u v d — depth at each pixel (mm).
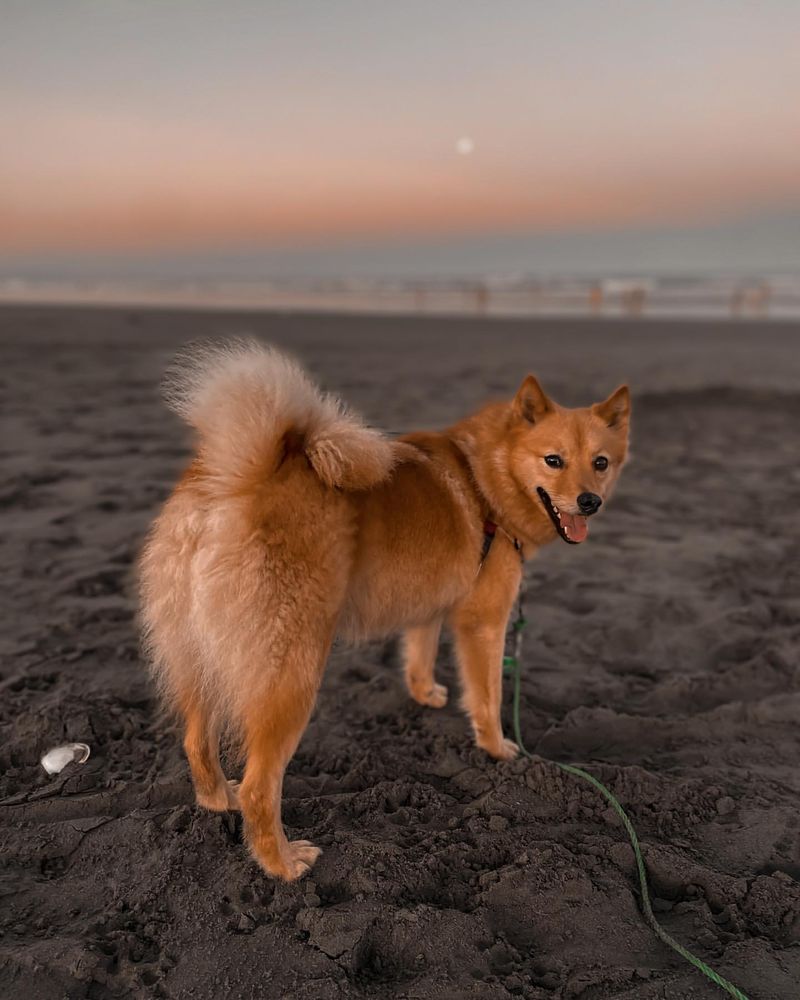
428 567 929
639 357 4457
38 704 1043
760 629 1345
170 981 693
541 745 1049
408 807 901
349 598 883
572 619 1373
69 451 2223
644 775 958
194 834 834
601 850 847
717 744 1055
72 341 4652
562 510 976
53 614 1271
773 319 7336
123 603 1318
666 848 853
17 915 750
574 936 752
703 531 1826
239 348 869
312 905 762
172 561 828
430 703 1117
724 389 3418
